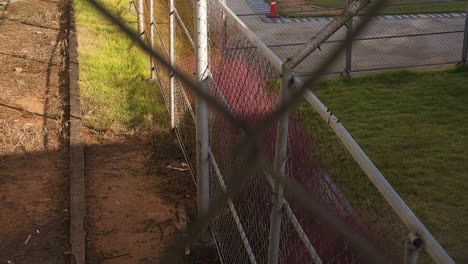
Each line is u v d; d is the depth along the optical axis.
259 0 20.20
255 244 3.33
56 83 7.80
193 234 0.72
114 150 5.97
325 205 2.45
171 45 5.86
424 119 8.36
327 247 2.41
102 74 8.12
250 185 3.49
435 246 1.37
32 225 4.55
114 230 4.56
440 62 12.26
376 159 6.90
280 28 16.31
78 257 4.12
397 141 7.48
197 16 3.84
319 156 2.73
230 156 3.55
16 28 10.33
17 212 4.72
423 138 7.58
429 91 9.70
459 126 8.12
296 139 2.84
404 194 6.02
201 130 4.07
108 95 7.37
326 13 18.25
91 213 4.78
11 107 6.89
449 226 5.41
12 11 11.48
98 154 5.87
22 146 5.90
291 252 2.85
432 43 13.81
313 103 2.28
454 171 6.56
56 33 10.15
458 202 5.85
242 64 3.55
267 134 2.72
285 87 2.40
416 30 15.69
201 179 4.18
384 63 12.10
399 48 13.28
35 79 7.91
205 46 3.88
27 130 6.27
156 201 5.02
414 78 10.51
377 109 8.80
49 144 5.98
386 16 16.95
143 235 4.51
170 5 5.75
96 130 6.40
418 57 12.62
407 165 6.70
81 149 5.80
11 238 4.38
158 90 7.59
